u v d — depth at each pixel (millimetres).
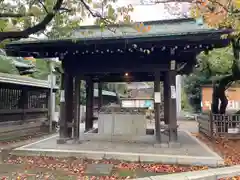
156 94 7668
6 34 4301
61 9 5070
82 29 8766
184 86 21344
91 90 10992
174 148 7152
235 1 3967
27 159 6391
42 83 10977
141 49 7152
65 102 8109
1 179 4781
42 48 7340
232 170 5168
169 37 6215
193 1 5520
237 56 9258
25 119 10594
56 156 6664
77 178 4887
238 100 16906
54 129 12062
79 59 8125
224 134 9156
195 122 17375
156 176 4770
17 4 5586
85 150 6785
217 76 11195
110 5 5199
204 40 6301
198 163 5844
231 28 6043
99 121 8875
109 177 4965
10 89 9688
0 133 8773
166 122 10273
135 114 8695
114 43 6711
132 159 6219
